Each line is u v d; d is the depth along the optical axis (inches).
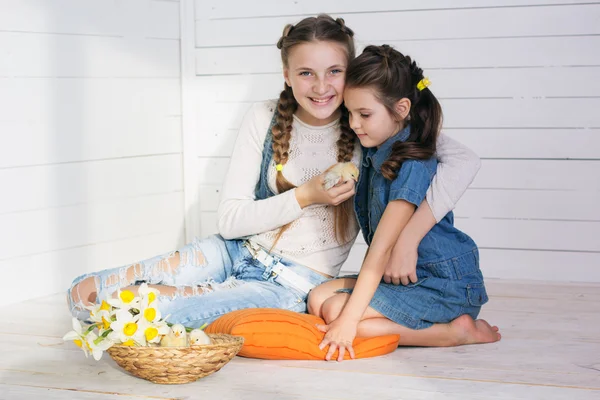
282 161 95.7
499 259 138.7
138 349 77.4
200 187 151.2
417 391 77.9
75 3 129.5
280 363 86.4
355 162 95.8
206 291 92.7
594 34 132.8
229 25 147.4
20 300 122.5
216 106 149.7
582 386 79.4
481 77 136.8
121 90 138.4
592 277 135.6
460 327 92.9
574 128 134.6
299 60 90.1
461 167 91.0
